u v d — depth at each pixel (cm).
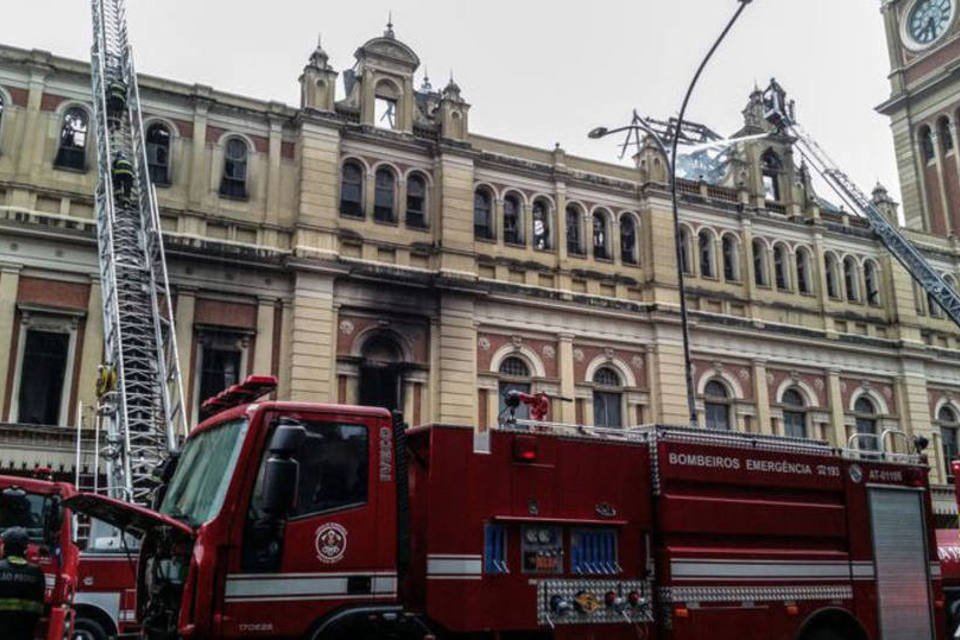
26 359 2403
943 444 3872
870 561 1207
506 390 3008
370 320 2828
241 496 844
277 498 809
